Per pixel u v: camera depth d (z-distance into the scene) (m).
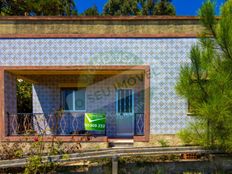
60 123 9.98
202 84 5.54
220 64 5.41
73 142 7.89
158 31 7.95
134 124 9.50
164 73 7.94
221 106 5.14
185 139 6.02
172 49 7.92
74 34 7.96
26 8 18.33
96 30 7.99
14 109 8.78
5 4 17.78
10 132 8.21
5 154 6.47
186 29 7.91
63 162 6.23
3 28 7.98
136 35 7.93
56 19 7.96
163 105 7.95
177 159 7.15
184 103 7.91
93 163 6.71
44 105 10.52
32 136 7.79
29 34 7.96
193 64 5.57
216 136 5.65
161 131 7.95
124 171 6.51
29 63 7.98
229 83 5.25
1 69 7.95
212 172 6.62
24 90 13.16
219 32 5.32
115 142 8.52
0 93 7.92
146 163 6.69
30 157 5.85
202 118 5.61
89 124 9.16
